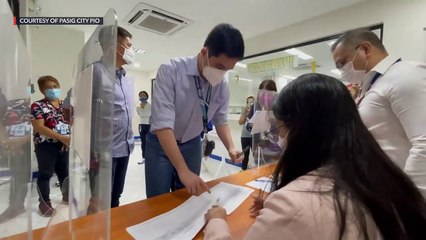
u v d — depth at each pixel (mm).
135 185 3371
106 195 470
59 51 3760
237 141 4504
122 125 1901
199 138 1328
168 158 1127
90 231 553
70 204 678
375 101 1056
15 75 414
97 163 501
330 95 499
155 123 1065
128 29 3727
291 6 2932
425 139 879
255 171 1372
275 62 3807
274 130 671
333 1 2797
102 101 476
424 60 2332
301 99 511
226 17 3252
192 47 4730
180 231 733
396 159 1009
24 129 470
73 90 716
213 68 1046
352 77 1254
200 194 995
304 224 401
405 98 930
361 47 1185
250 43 4129
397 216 432
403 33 2477
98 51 502
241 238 715
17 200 457
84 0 2811
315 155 496
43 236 681
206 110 1269
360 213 412
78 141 612
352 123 492
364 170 449
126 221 787
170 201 949
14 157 429
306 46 3391
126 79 1982
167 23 3475
